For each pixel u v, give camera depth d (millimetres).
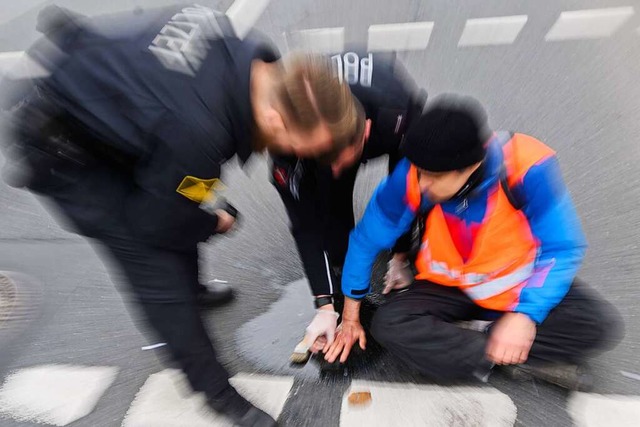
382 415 1953
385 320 1955
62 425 2049
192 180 1471
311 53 1476
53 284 2641
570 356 1872
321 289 2271
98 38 1458
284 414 2002
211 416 1994
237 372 2176
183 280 1712
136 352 2281
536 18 3949
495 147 1615
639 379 1952
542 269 1771
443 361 1912
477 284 1884
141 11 1568
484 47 3787
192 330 1761
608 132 3006
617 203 2613
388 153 1991
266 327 2352
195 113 1406
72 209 1606
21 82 1505
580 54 3592
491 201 1688
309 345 2209
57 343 2365
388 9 4316
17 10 4523
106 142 1467
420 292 2006
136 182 1525
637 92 3227
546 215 1691
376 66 1888
